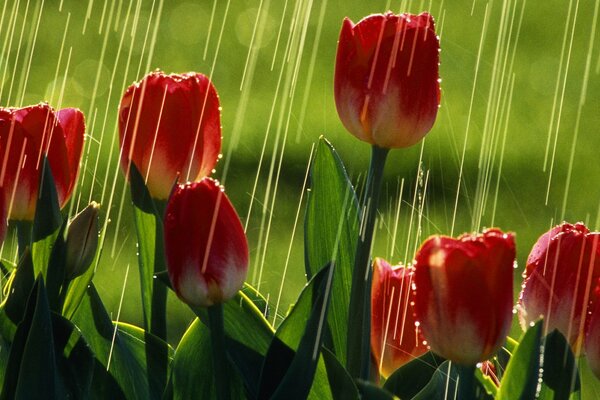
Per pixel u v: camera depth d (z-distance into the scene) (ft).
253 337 5.72
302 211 13.21
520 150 15.83
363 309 5.65
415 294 5.43
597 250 5.62
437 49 5.63
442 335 5.40
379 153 5.67
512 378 5.46
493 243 5.37
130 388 5.82
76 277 5.83
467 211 12.98
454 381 5.69
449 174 14.35
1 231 5.74
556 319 5.63
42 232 5.79
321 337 5.55
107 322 5.86
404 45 5.61
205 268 5.51
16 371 5.66
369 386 5.35
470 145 15.56
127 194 12.96
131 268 11.64
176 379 5.72
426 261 5.39
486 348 5.40
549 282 5.64
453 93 18.37
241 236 5.54
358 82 5.63
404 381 5.76
